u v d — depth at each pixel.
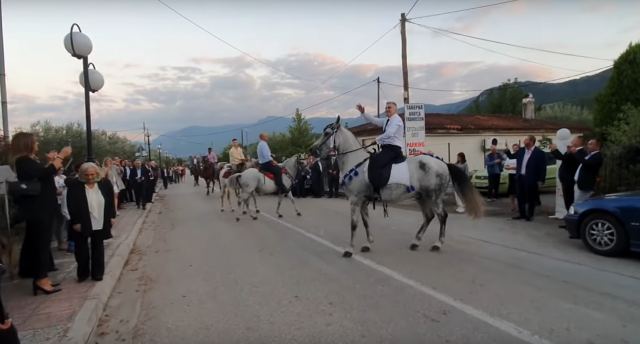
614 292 4.78
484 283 5.20
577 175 8.20
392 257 6.68
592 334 3.70
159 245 8.61
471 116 26.19
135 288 5.64
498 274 5.58
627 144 10.70
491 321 4.05
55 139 23.84
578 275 5.47
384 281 5.41
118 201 14.68
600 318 4.05
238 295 5.09
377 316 4.26
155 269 6.61
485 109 46.72
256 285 5.45
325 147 7.38
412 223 9.99
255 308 4.62
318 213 12.34
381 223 10.05
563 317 4.09
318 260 6.64
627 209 6.09
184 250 7.92
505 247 7.22
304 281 5.54
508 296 4.71
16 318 4.29
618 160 10.59
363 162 6.93
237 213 13.28
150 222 12.24
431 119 23.89
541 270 5.74
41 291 5.09
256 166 13.45
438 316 4.21
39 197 5.05
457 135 21.55
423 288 5.07
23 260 5.51
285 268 6.23
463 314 4.24
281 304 4.71
